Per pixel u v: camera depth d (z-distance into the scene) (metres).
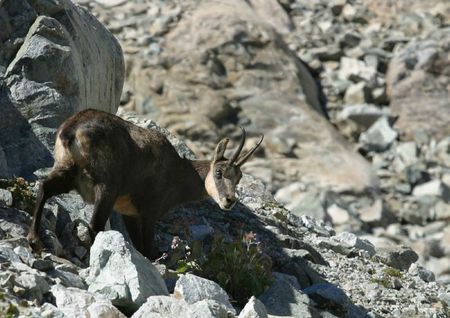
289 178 58.88
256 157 60.38
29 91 23.92
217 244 23.42
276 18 73.00
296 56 70.19
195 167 23.42
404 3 77.75
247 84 63.59
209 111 61.03
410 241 57.38
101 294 18.84
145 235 22.69
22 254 19.33
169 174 22.73
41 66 24.25
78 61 25.36
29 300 17.86
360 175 60.66
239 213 28.30
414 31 75.12
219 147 23.34
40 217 20.31
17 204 21.34
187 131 59.72
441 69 70.06
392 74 70.06
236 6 69.44
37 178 22.80
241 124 61.56
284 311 22.22
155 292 19.48
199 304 18.78
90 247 20.73
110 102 29.17
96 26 28.81
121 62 30.00
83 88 25.53
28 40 24.59
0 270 18.25
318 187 58.47
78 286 19.31
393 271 28.34
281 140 61.25
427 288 28.22
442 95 69.06
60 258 20.42
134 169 21.77
